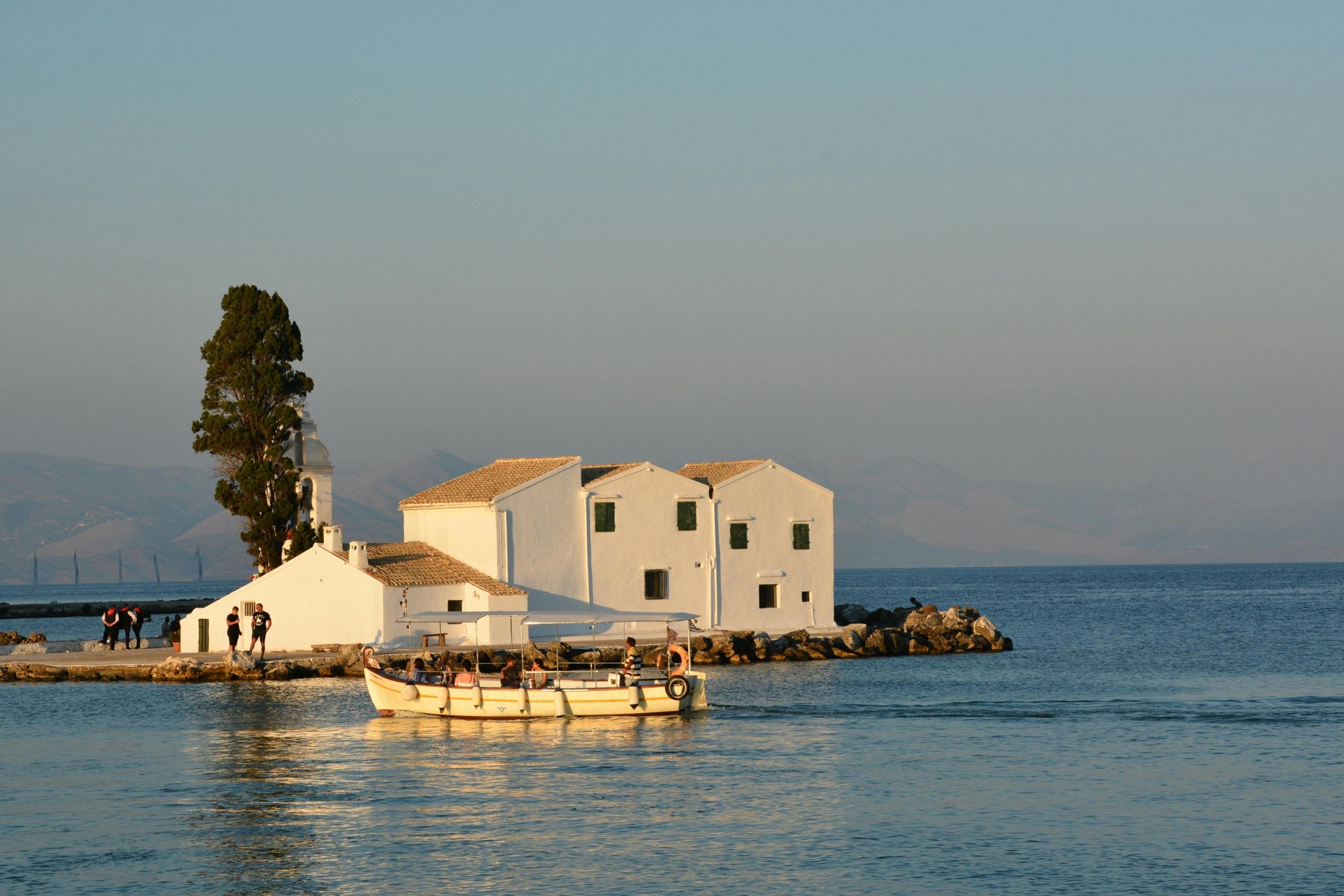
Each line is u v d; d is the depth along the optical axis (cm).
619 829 8788
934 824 8862
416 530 19375
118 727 12850
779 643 19388
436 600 17650
